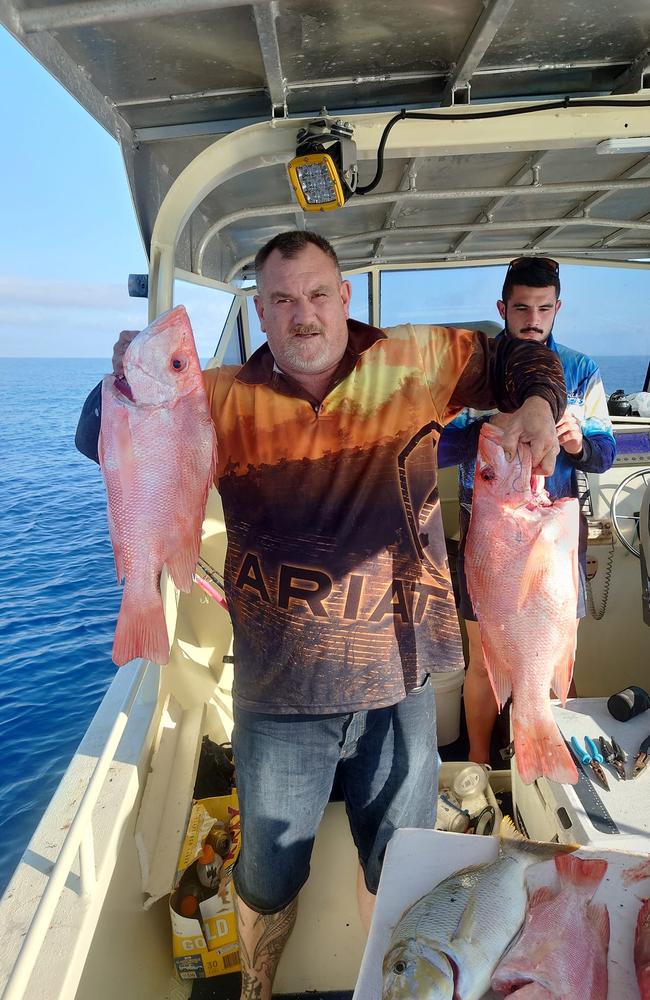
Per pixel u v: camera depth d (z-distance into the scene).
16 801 7.70
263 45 1.92
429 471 1.96
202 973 2.16
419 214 3.60
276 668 1.92
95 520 19.61
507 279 2.75
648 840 1.79
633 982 1.20
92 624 12.23
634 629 3.35
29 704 9.66
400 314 4.92
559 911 1.30
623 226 3.65
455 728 3.25
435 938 1.24
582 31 2.05
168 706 2.77
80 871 1.69
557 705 2.31
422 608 1.94
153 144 2.54
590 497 3.40
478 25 1.90
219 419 2.00
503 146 2.28
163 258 2.44
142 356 1.68
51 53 1.89
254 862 1.94
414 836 1.50
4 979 1.45
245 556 1.96
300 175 2.13
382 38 2.02
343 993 2.10
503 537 1.80
